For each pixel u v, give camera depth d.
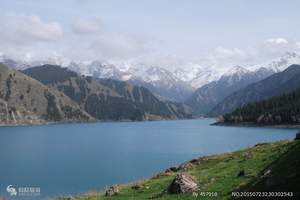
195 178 43.53
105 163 127.44
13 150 180.38
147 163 124.12
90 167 118.69
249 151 59.03
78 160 138.00
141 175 99.81
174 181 42.28
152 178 58.16
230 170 47.16
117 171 108.44
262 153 53.66
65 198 53.88
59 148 188.25
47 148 189.50
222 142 192.25
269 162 44.34
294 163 34.97
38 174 105.88
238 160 53.69
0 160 140.88
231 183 39.88
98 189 81.00
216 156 63.34
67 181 93.38
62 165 124.81
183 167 61.44
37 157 150.00
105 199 46.41
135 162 127.75
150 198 41.78
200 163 61.47
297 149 39.88
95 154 157.50
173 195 40.47
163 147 180.00
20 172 110.06
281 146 53.97
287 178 32.09
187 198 37.81
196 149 165.25
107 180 93.75
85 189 81.94
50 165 125.31
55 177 100.00
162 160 131.00
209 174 47.94
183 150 163.50
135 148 179.00
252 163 47.41
